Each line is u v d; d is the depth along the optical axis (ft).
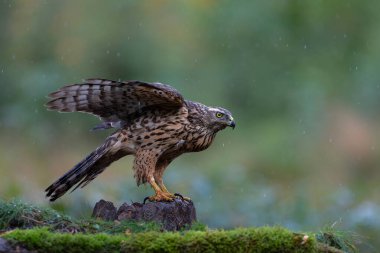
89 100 28.40
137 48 78.28
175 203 26.63
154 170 29.14
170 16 79.71
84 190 45.01
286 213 44.65
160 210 26.08
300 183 58.80
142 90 27.76
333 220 43.42
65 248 22.08
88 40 76.84
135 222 25.41
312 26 78.33
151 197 28.48
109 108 29.04
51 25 76.07
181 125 29.17
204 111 29.78
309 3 77.56
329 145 73.00
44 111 70.08
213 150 73.87
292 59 78.38
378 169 70.44
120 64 77.87
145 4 79.10
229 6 78.84
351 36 78.54
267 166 70.54
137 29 78.59
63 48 75.72
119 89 27.78
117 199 43.60
